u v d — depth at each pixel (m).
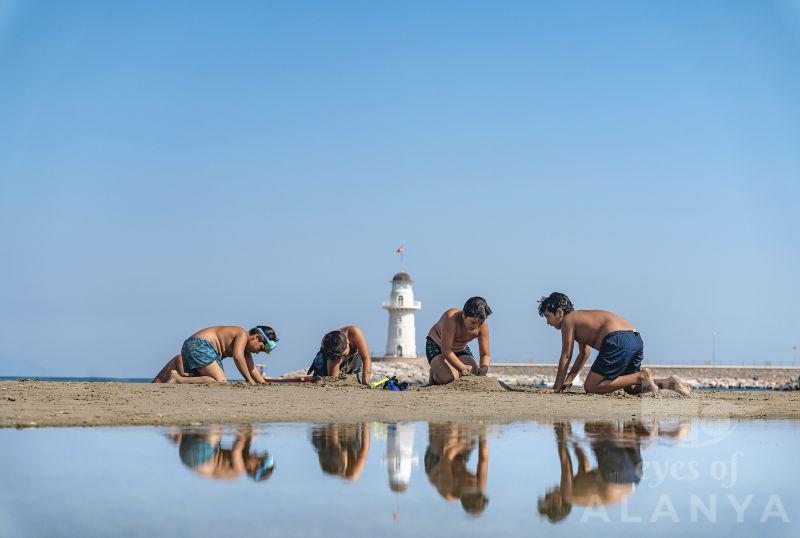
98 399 8.27
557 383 11.30
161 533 2.42
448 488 3.28
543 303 11.73
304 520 2.62
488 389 11.09
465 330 11.96
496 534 2.46
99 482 3.35
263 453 4.35
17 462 3.93
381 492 3.16
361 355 12.23
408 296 69.19
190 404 7.89
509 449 4.64
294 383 11.90
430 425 6.34
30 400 7.95
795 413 8.31
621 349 10.82
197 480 3.42
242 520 2.62
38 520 2.61
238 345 11.90
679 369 73.50
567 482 3.46
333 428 5.95
